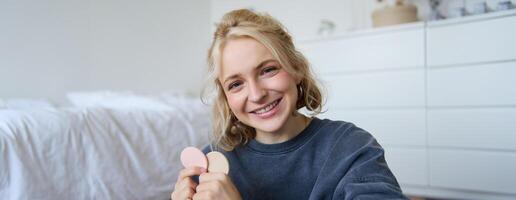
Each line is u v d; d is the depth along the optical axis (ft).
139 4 10.44
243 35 2.93
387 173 2.77
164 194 5.30
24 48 8.13
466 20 6.96
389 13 8.47
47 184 4.28
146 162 5.16
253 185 3.13
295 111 3.15
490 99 6.77
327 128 3.18
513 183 6.60
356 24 10.29
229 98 3.04
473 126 6.95
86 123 4.80
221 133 3.28
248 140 3.32
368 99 8.02
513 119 6.57
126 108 5.68
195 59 12.00
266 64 2.92
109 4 9.73
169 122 5.76
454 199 7.22
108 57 9.68
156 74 10.82
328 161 2.95
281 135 3.19
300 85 3.29
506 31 6.61
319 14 10.97
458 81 7.08
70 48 8.91
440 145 7.27
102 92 8.27
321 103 3.44
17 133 4.26
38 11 8.36
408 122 7.57
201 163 2.90
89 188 4.58
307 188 3.04
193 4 12.01
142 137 5.27
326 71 8.54
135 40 10.32
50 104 6.97
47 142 4.41
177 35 11.46
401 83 7.64
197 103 7.39
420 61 7.44
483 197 6.96
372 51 7.97
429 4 9.18
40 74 8.38
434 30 7.30
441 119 7.26
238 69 2.90
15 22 7.98
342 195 2.76
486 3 8.27
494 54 6.73
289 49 3.13
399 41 7.66
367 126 8.04
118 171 4.83
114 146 4.89
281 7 11.69
